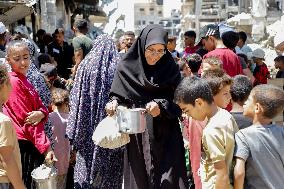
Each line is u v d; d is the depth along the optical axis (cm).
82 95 472
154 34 420
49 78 627
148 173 434
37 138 441
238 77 431
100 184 472
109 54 477
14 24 1295
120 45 781
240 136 329
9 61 444
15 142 344
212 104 354
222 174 322
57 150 530
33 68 492
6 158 329
